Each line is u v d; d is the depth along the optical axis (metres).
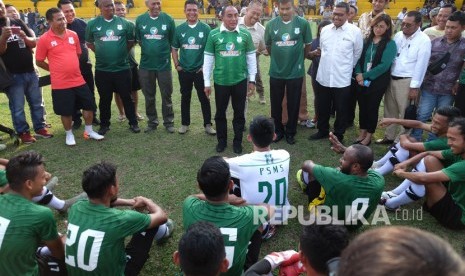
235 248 2.44
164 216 2.79
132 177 4.52
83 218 2.39
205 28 5.29
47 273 2.65
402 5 25.16
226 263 2.02
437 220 3.64
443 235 3.47
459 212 3.42
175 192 4.20
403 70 4.88
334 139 4.98
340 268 0.75
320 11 24.61
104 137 5.68
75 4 25.81
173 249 3.30
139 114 6.66
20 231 2.27
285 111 6.00
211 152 5.21
